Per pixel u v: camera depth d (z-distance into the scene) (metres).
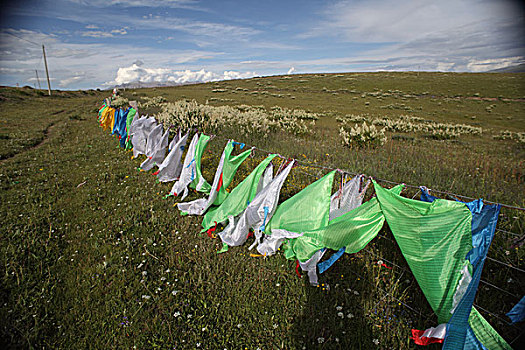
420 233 2.48
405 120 25.66
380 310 2.83
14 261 3.48
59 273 3.39
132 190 6.00
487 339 2.16
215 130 9.84
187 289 3.13
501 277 3.02
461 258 2.28
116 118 11.85
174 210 5.08
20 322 2.65
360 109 34.25
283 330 2.68
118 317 2.77
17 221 4.51
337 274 3.34
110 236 4.16
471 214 2.27
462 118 30.14
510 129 24.00
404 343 2.49
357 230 2.90
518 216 4.05
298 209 3.39
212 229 4.29
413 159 8.02
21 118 18.27
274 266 3.51
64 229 4.38
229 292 3.11
